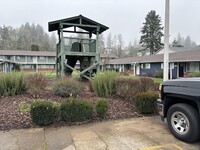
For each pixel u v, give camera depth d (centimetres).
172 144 334
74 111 443
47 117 422
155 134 379
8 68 3000
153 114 529
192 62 1898
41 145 328
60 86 701
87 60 1460
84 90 791
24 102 586
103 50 5394
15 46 6166
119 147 321
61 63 1243
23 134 377
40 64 4653
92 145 328
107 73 750
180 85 364
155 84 667
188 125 338
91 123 449
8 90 696
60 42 1297
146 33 4919
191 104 360
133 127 421
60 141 345
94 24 1329
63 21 1253
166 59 613
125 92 647
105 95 693
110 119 481
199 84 331
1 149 312
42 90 709
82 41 1314
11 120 441
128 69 3158
